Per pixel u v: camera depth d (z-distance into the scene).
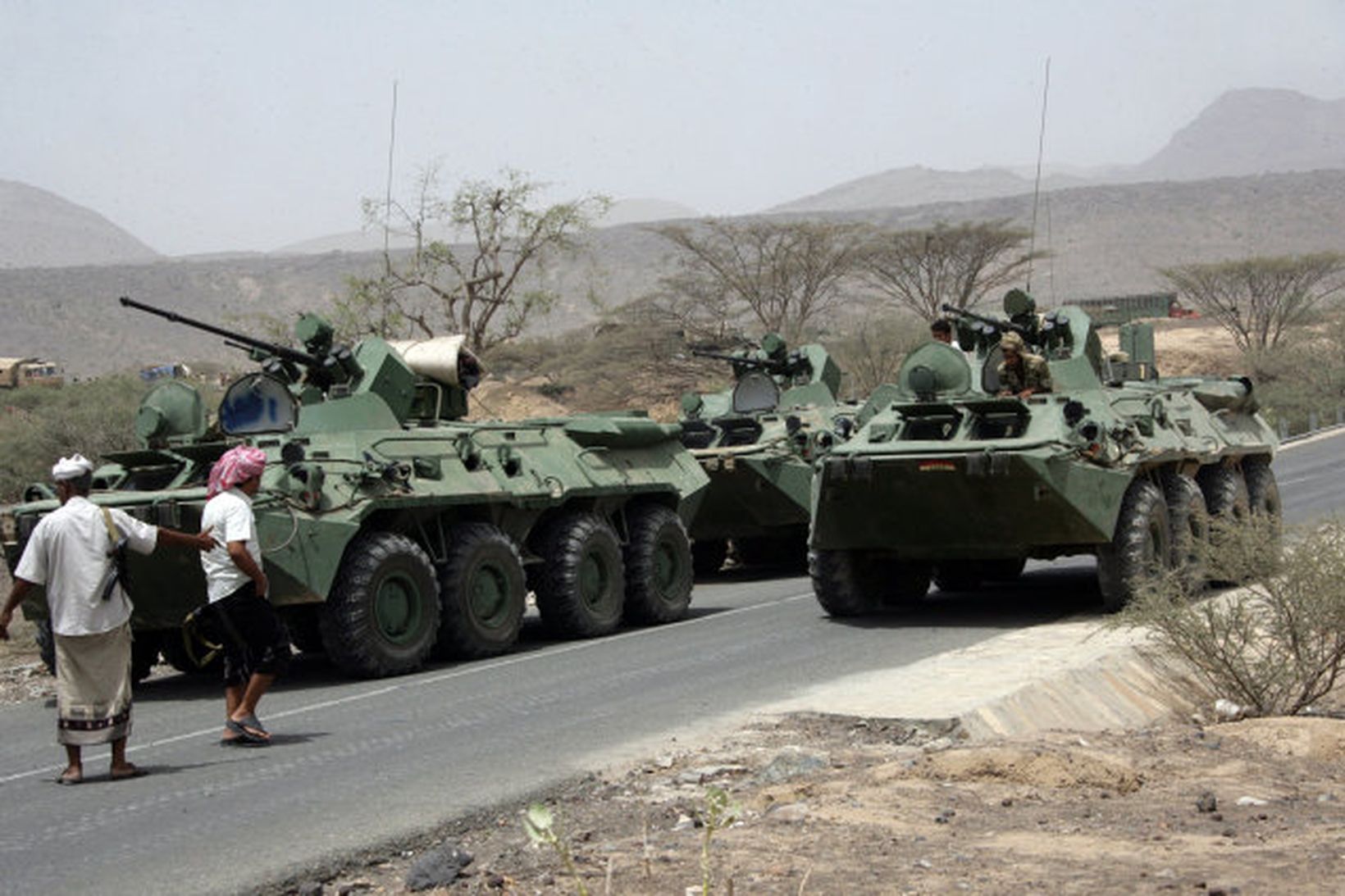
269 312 137.75
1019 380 16.86
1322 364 61.03
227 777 10.15
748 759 9.96
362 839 8.35
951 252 58.12
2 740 12.50
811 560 16.94
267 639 11.25
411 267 41.94
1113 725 11.39
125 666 10.31
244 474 11.22
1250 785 9.09
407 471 14.89
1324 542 12.12
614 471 17.58
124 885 7.71
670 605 17.89
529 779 9.65
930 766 9.27
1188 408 18.83
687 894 6.88
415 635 14.55
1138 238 163.50
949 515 15.84
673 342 52.88
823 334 55.94
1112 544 15.97
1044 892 6.72
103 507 10.32
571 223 40.62
